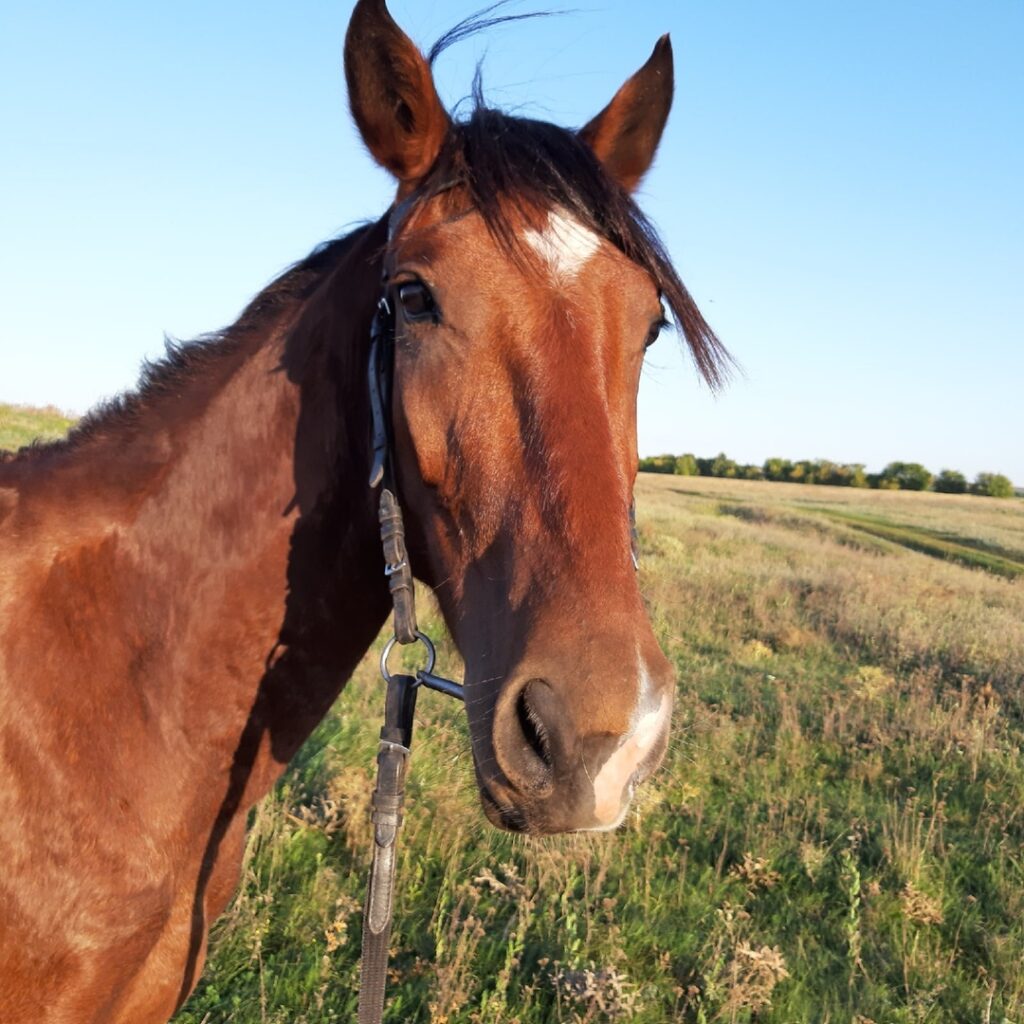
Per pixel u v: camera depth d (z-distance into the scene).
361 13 1.65
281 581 1.84
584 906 3.79
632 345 1.64
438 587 1.70
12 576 1.75
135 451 1.89
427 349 1.56
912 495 59.75
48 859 1.65
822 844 4.57
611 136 2.05
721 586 12.62
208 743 1.82
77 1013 1.69
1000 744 6.17
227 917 3.44
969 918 4.07
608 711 1.28
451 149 1.66
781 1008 3.33
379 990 1.62
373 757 4.92
